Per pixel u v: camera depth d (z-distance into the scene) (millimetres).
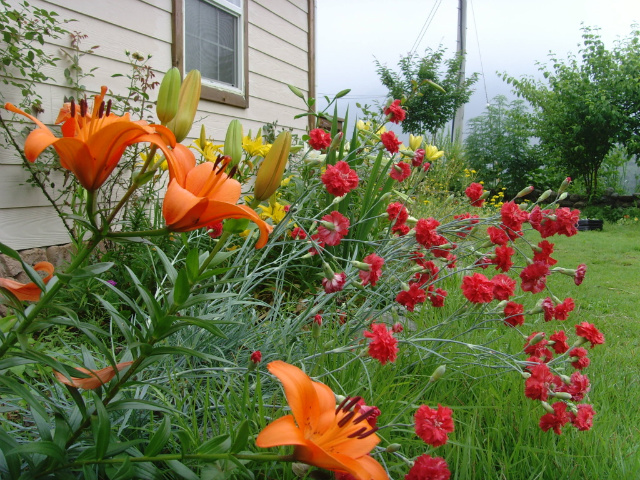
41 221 3463
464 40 19234
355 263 2029
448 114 16234
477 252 2535
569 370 2566
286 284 3520
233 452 1015
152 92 4332
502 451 1710
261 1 5918
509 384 2240
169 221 903
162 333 1108
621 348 3238
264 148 3535
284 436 884
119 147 905
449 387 2164
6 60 3016
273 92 6227
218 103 5180
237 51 5512
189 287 1100
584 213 12570
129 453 1197
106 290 2801
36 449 996
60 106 3592
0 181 3215
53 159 3271
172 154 925
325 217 2193
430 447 1640
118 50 4016
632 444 1902
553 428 1700
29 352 993
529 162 14930
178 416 1507
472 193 2912
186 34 4805
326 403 1086
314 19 7184
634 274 5727
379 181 3643
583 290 4832
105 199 3455
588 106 12320
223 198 1009
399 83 15836
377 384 1919
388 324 2811
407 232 2809
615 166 13961
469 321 2936
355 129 4270
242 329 2217
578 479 1695
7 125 3162
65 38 3592
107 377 1149
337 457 942
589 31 12734
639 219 11703
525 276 2357
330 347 1975
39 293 1109
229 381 1815
